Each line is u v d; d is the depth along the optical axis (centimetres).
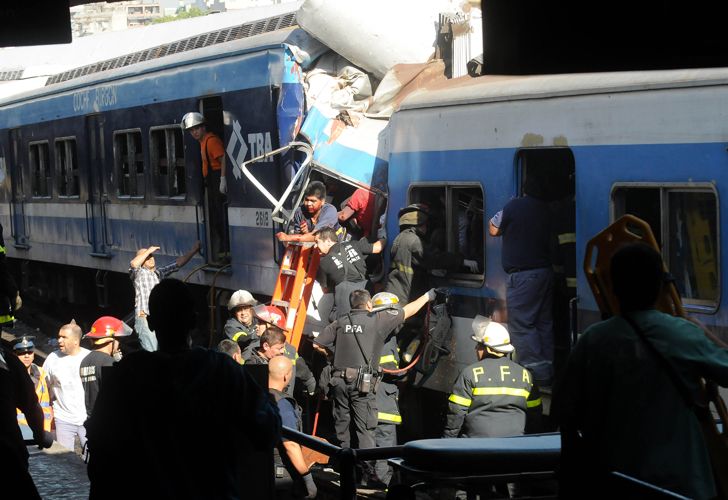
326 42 1956
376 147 1922
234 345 1569
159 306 657
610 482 677
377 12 1909
